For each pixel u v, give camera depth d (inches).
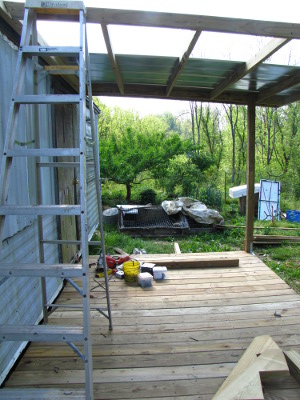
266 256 212.8
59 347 100.3
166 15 91.8
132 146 420.2
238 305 128.0
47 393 61.3
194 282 150.9
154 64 130.8
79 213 62.9
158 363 91.7
